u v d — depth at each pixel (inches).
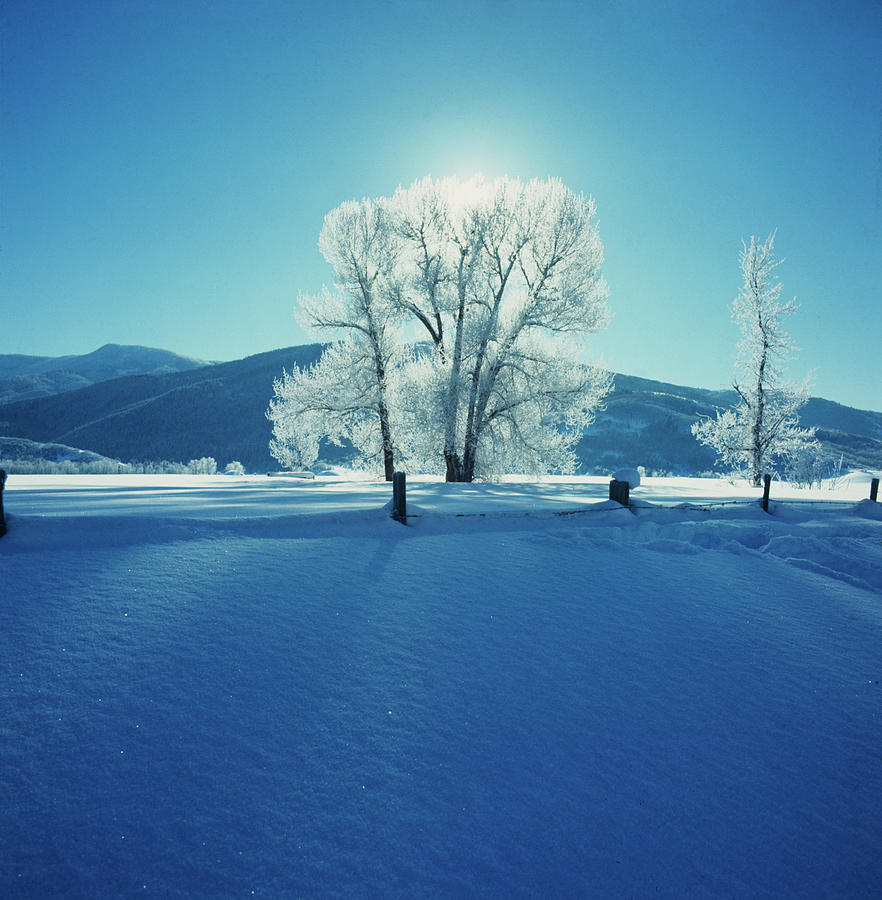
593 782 110.0
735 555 268.8
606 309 769.6
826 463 1174.3
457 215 778.2
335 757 108.6
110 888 80.4
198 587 171.3
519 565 226.5
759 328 1173.7
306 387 856.9
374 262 834.8
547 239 753.0
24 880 80.0
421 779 105.3
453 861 89.7
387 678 136.1
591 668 151.6
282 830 91.7
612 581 219.0
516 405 783.7
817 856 100.4
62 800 93.2
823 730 135.8
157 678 125.9
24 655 128.7
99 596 159.2
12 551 185.9
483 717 125.6
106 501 336.2
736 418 1216.2
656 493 520.1
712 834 101.8
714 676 154.6
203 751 106.6
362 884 84.4
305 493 428.5
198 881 82.6
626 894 88.4
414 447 876.6
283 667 135.4
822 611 207.6
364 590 184.5
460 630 164.1
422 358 882.8
